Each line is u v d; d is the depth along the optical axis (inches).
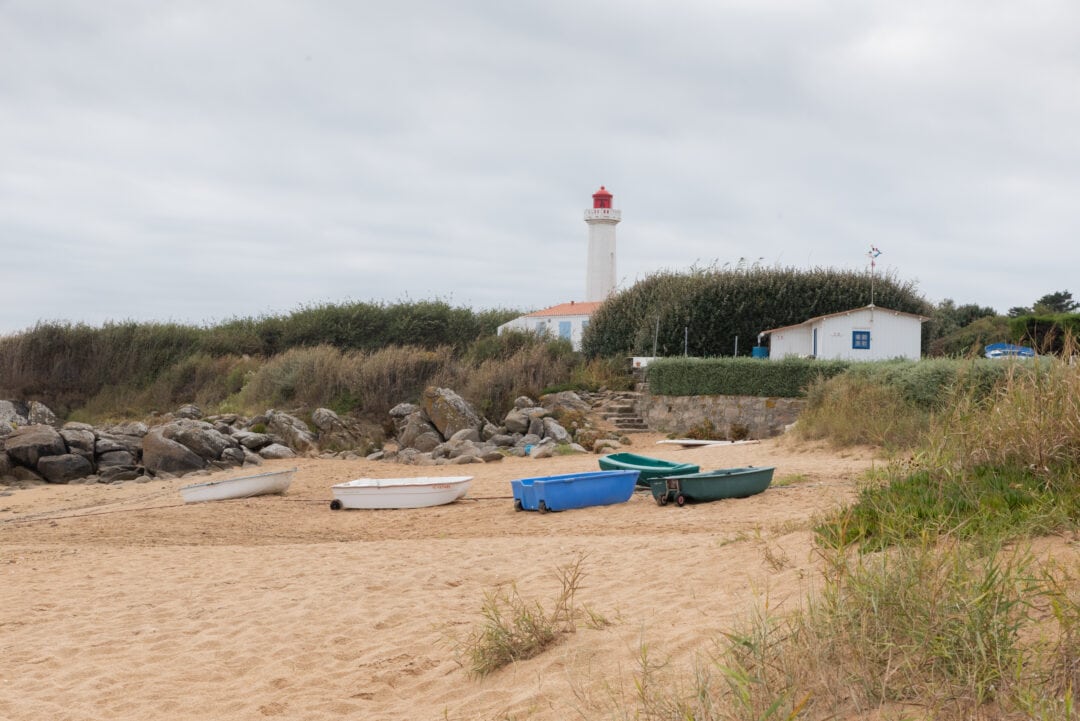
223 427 1101.7
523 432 1127.0
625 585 333.7
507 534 550.0
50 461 946.1
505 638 268.7
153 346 1505.9
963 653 187.0
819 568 283.4
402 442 1115.9
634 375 1311.5
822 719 179.6
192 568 465.7
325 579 409.7
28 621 364.5
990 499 306.3
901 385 853.8
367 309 1766.7
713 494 605.9
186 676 286.5
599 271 2324.1
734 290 1471.5
